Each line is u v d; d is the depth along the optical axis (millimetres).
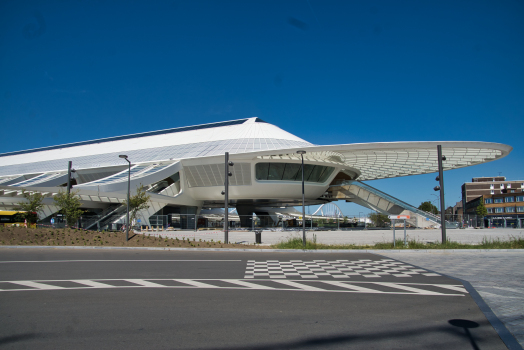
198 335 5504
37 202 33375
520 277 10891
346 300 7863
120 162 53281
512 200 81312
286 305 7398
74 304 7426
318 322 6223
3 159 79188
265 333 5617
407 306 7355
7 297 8062
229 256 17047
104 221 39406
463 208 123062
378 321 6297
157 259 15617
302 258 16203
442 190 22094
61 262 14359
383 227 50125
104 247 20578
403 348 5012
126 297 8086
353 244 23984
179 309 7047
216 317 6504
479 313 6840
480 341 5316
